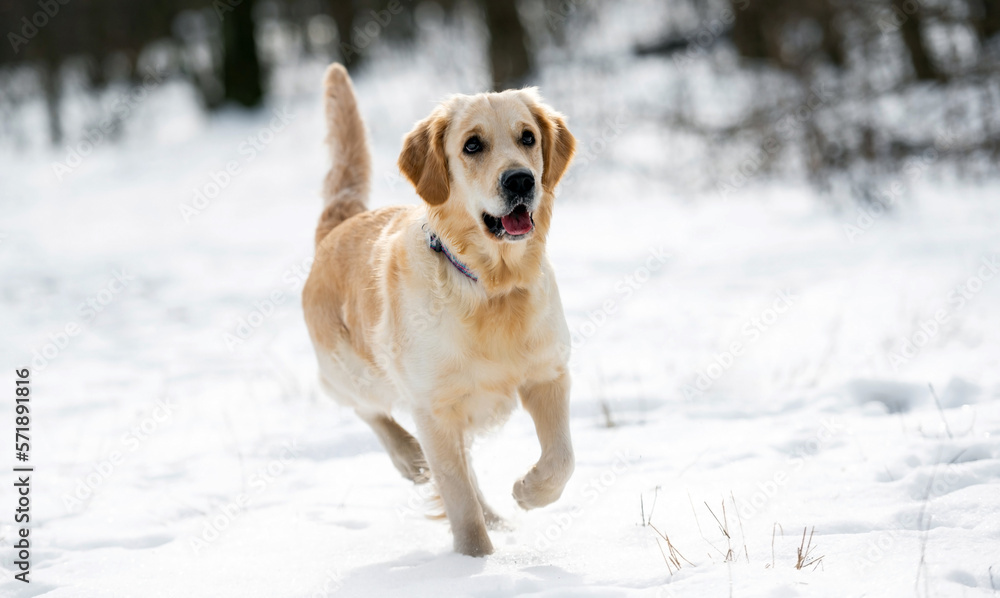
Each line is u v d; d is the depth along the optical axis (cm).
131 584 495
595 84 2500
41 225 2353
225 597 469
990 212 1498
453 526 530
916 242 1360
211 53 3819
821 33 1936
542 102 595
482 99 556
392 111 2930
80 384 1006
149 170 2964
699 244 1595
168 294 1500
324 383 706
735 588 407
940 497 494
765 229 1675
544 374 549
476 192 529
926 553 422
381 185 2088
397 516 603
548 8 2838
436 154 553
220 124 3344
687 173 2088
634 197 2091
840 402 743
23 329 1302
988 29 1836
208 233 2086
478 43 3116
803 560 432
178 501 646
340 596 460
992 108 1739
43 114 4278
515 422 790
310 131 3038
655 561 462
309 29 3984
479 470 673
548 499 533
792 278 1250
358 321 625
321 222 752
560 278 1388
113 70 4331
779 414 740
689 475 604
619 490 591
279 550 542
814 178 1808
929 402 712
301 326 1248
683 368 898
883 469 563
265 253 1805
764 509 520
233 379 998
